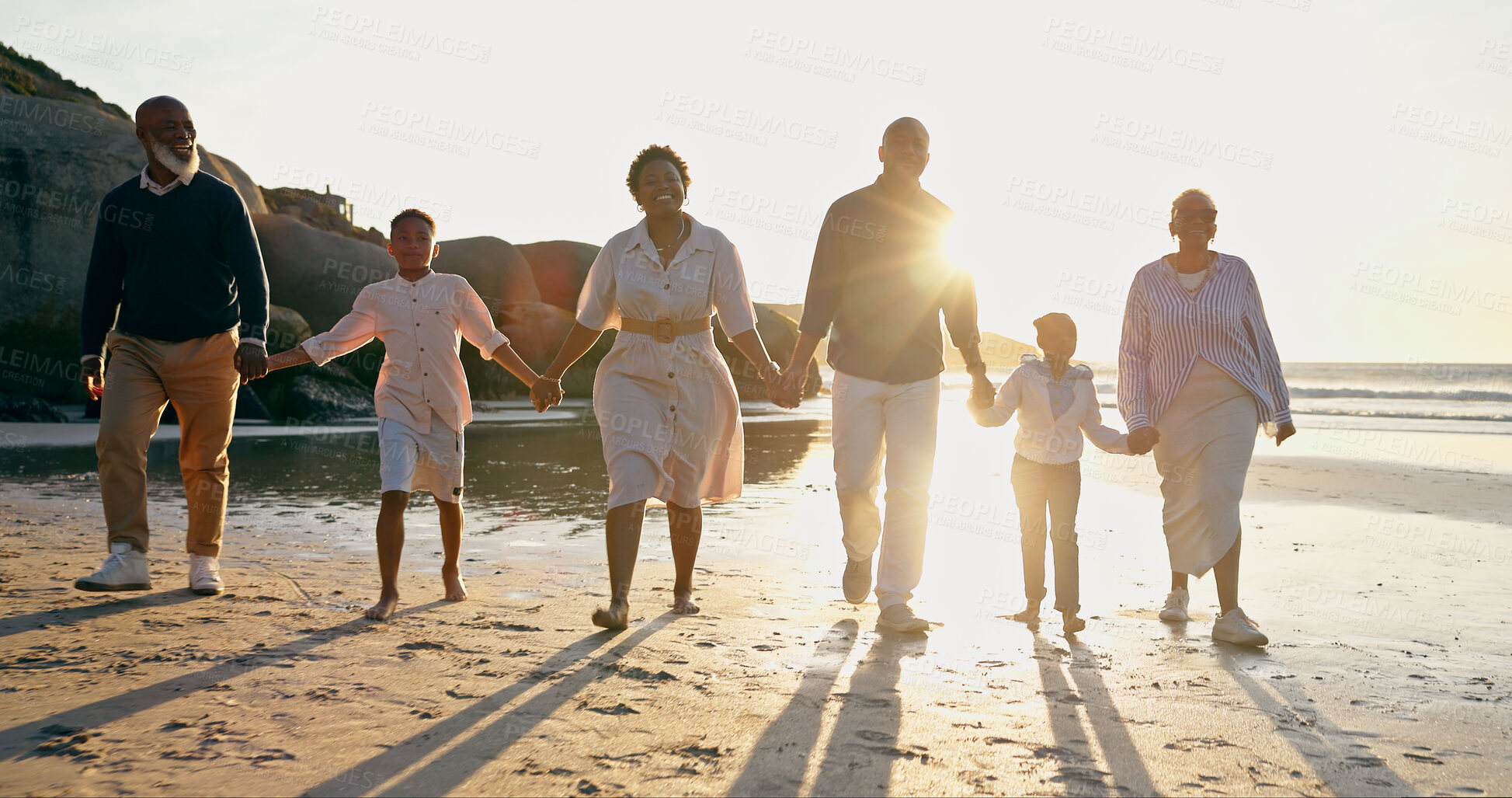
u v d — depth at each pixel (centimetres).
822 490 896
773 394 414
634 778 217
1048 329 410
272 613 374
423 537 615
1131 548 621
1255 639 364
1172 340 415
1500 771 233
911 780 220
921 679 309
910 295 411
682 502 407
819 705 276
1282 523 737
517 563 523
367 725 246
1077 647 364
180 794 200
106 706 254
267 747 229
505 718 255
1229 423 402
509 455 1189
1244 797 215
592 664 312
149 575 418
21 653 302
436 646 329
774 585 479
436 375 406
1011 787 217
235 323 424
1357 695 297
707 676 303
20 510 650
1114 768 231
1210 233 422
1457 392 3947
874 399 410
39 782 203
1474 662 343
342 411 1798
